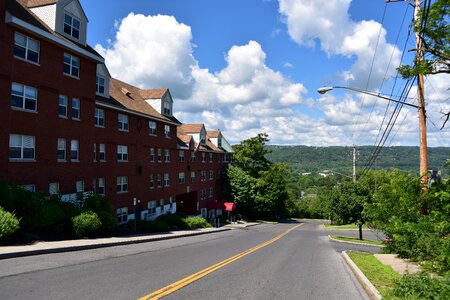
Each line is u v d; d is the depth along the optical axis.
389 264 13.64
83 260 12.05
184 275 10.45
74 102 23.45
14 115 18.80
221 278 10.38
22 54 19.36
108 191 29.44
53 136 21.45
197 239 26.03
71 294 7.64
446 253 9.83
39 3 21.94
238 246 21.52
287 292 8.95
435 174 13.15
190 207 51.06
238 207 63.62
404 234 15.27
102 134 28.64
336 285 10.12
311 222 78.12
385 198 18.48
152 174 37.38
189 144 47.66
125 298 7.55
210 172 57.00
